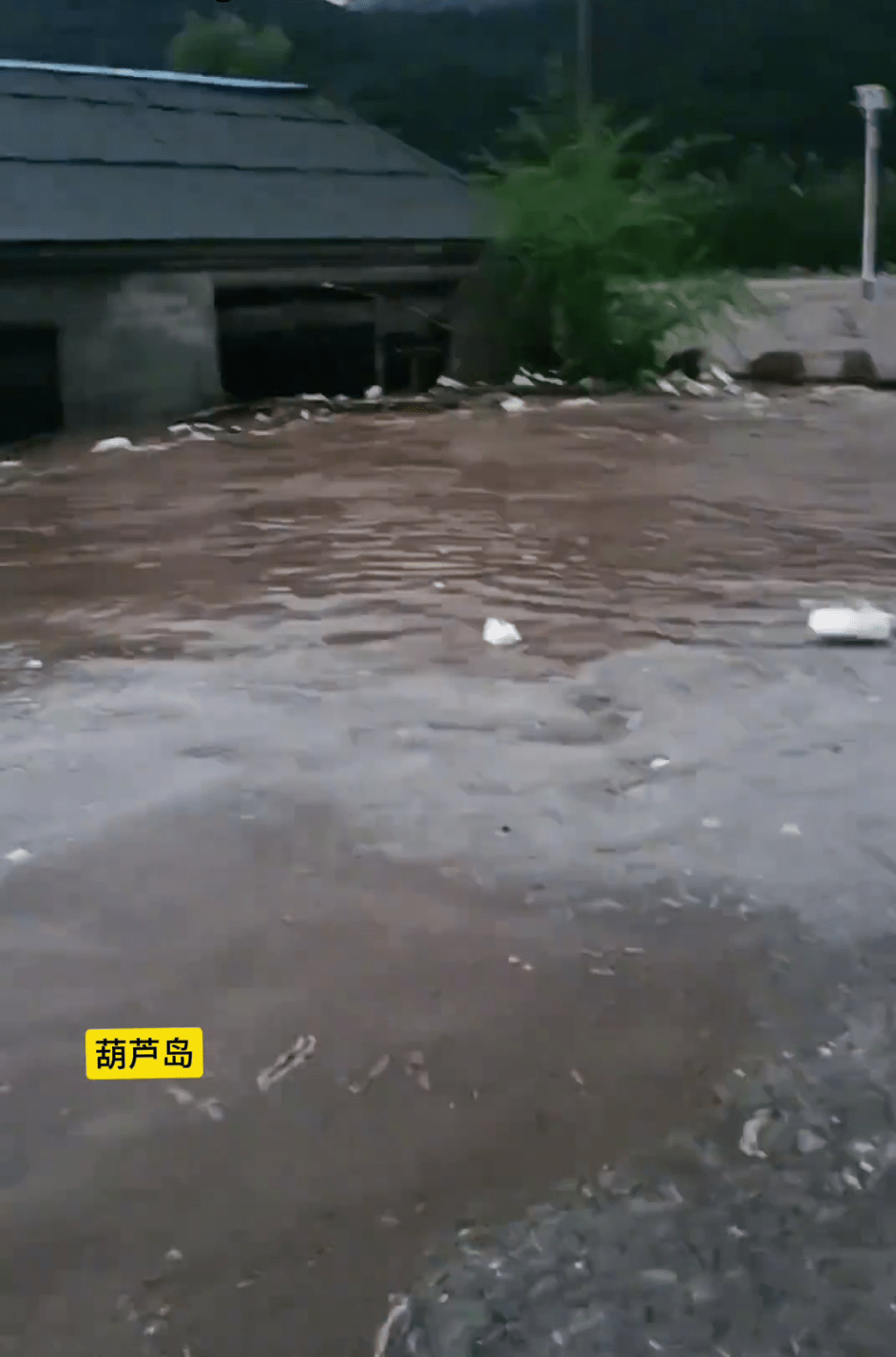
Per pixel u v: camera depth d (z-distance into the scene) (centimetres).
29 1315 222
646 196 1423
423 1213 242
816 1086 273
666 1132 261
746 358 1460
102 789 409
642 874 356
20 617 588
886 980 309
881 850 367
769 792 402
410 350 1334
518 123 1670
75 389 1079
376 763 426
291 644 547
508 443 1052
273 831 381
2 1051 287
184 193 1180
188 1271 230
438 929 331
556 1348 214
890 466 942
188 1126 264
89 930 332
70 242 1030
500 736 447
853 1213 240
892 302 1511
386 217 1298
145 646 546
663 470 931
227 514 793
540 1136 261
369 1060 283
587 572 659
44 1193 248
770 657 525
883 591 621
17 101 1217
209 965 316
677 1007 300
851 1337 215
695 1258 231
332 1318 221
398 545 713
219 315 1195
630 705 475
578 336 1391
